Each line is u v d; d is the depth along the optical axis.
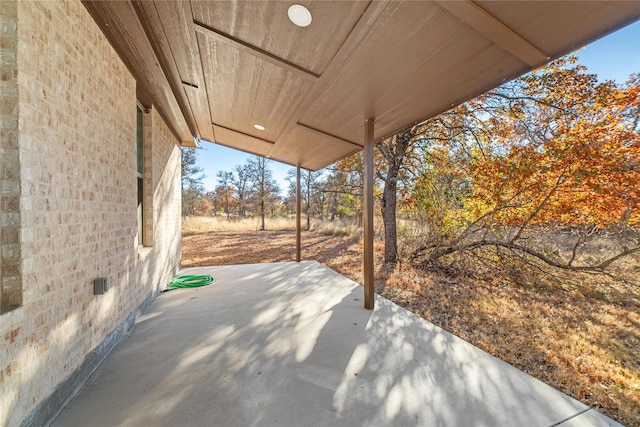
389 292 4.64
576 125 4.96
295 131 4.86
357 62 2.60
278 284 5.01
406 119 3.75
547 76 5.31
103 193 2.41
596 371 2.34
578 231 5.25
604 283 4.68
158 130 4.38
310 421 1.69
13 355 1.36
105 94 2.46
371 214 3.75
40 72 1.60
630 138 4.45
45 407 1.60
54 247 1.72
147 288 3.75
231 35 2.60
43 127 1.62
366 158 3.74
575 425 1.69
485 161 6.11
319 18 2.17
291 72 3.03
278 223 17.73
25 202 1.46
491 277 5.59
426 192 6.93
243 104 4.20
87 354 2.12
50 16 1.70
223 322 3.27
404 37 2.19
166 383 2.07
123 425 1.64
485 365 2.38
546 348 2.74
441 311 3.78
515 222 5.83
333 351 2.59
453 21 1.96
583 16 1.75
